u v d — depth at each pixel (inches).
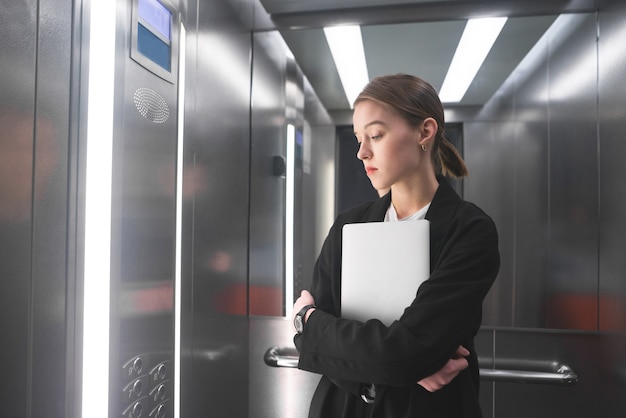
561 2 61.5
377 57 67.0
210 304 57.7
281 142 69.7
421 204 35.5
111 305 32.5
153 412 37.3
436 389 30.8
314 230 68.9
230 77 62.9
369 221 37.2
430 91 34.3
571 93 62.3
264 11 68.6
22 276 29.0
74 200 31.5
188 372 51.8
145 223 36.1
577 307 61.8
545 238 62.9
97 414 31.9
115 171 32.7
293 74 69.0
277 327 70.2
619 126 55.4
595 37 61.3
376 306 33.1
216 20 57.8
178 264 41.4
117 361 32.9
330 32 67.4
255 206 70.5
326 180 68.8
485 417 64.4
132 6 34.2
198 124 52.4
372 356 30.0
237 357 67.2
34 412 29.5
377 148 33.2
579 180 62.0
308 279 69.0
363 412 33.8
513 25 63.4
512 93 64.1
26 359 29.2
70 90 31.4
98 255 32.2
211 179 57.1
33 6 29.6
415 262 32.4
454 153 38.8
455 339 30.1
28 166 29.4
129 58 33.8
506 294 63.6
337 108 68.5
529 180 63.6
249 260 70.6
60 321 30.9
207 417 57.4
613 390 58.1
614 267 57.2
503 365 63.9
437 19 64.7
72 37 31.4
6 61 28.3
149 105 36.5
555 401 62.9
